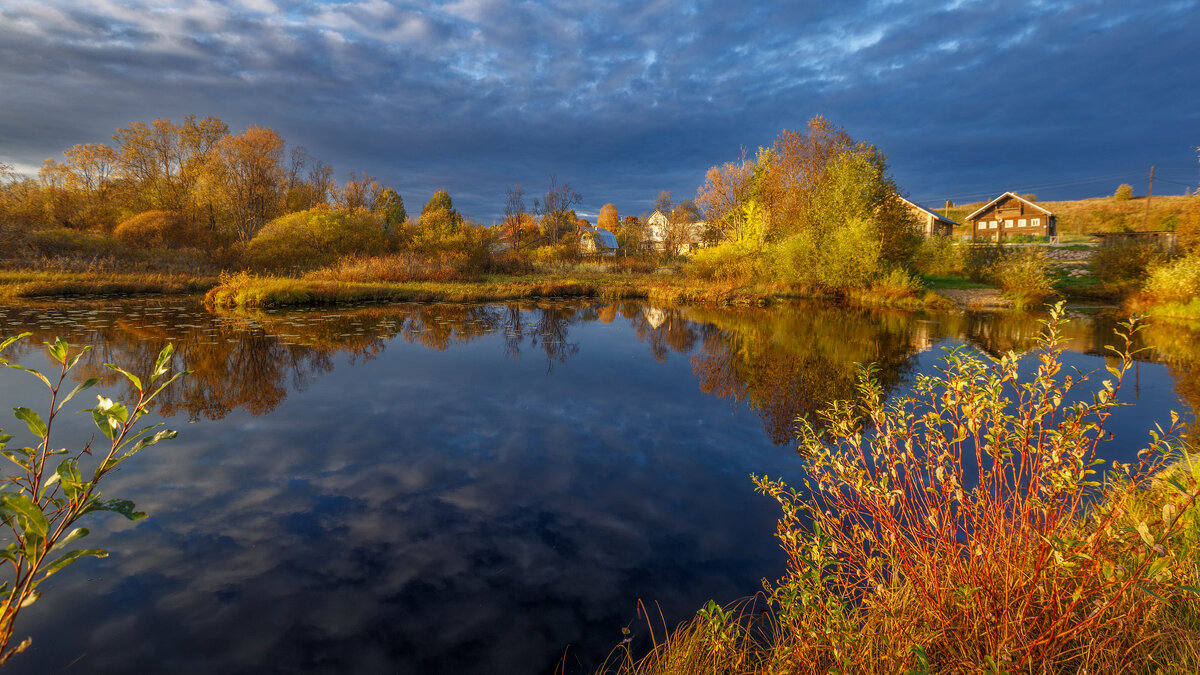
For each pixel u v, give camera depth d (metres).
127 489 4.66
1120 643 1.81
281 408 6.95
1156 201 50.66
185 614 3.12
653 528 4.14
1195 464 2.94
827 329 14.40
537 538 3.99
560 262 35.47
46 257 22.50
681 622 3.08
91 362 8.81
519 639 2.95
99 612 3.12
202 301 17.55
